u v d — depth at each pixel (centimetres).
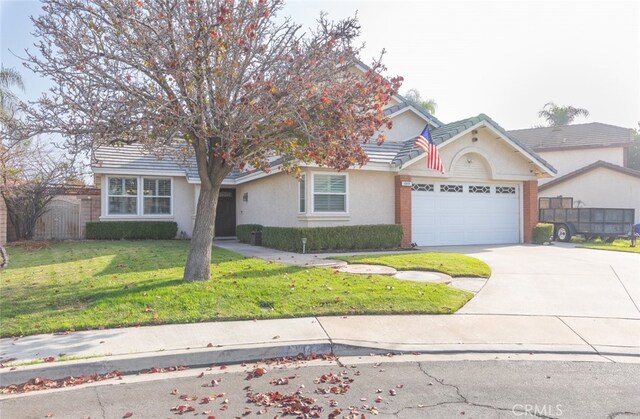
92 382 488
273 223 1764
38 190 1906
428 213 1684
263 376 504
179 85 764
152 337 598
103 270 1050
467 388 468
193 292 775
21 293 805
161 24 761
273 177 1767
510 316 729
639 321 710
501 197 1827
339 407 421
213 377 502
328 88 818
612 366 538
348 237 1475
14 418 402
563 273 1070
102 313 680
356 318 702
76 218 2088
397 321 693
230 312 699
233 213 2308
